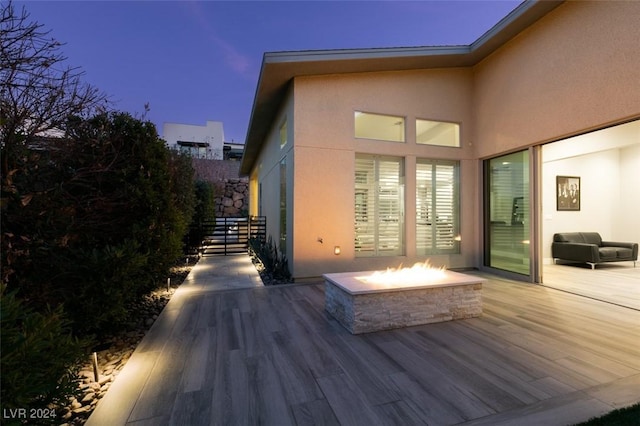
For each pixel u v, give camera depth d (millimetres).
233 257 8625
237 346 2822
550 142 5129
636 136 5957
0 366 1220
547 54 4934
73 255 2590
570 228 8047
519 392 2061
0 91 2039
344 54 5008
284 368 2404
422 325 3369
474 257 6551
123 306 2859
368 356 2609
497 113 5922
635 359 2539
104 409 1890
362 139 5699
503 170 6062
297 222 5328
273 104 6660
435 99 6242
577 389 2094
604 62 4145
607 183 8391
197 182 9227
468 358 2564
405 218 6027
